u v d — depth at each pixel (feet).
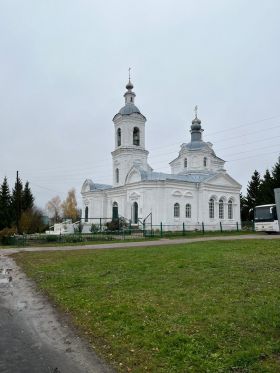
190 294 31.55
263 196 194.59
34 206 236.63
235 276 37.55
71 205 286.05
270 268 41.29
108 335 23.84
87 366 19.85
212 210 162.40
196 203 157.28
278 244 66.23
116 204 172.86
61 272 46.98
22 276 47.55
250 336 21.77
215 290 32.35
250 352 19.48
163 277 39.11
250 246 64.95
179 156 191.62
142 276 40.37
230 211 171.12
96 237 112.06
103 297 32.65
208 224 157.69
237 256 51.29
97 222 177.68
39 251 78.02
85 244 96.12
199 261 47.57
